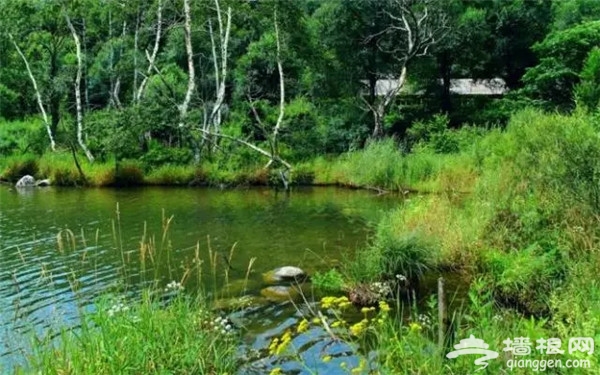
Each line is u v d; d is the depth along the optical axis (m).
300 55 32.78
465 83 38.62
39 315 8.22
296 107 31.16
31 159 27.34
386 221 13.04
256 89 34.47
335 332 7.45
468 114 34.69
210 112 32.19
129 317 6.07
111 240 13.58
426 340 5.45
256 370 6.39
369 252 9.59
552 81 29.78
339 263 11.12
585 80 24.73
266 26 34.03
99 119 27.67
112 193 22.81
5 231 14.85
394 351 5.45
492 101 34.88
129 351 5.52
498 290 8.02
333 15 33.94
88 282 9.99
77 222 16.11
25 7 32.16
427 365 5.02
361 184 23.72
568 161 9.28
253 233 14.42
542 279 7.50
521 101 30.25
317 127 29.70
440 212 12.15
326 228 14.95
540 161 10.07
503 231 9.84
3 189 24.28
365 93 35.28
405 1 30.64
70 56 38.12
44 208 18.69
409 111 35.41
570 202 8.92
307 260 11.48
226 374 5.78
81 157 27.31
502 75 37.31
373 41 34.28
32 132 32.31
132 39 36.22
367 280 9.05
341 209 18.19
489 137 22.19
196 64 36.97
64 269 10.95
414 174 22.78
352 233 14.19
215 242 13.34
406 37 33.84
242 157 26.14
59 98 33.50
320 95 34.22
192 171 25.55
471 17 34.47
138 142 26.95
